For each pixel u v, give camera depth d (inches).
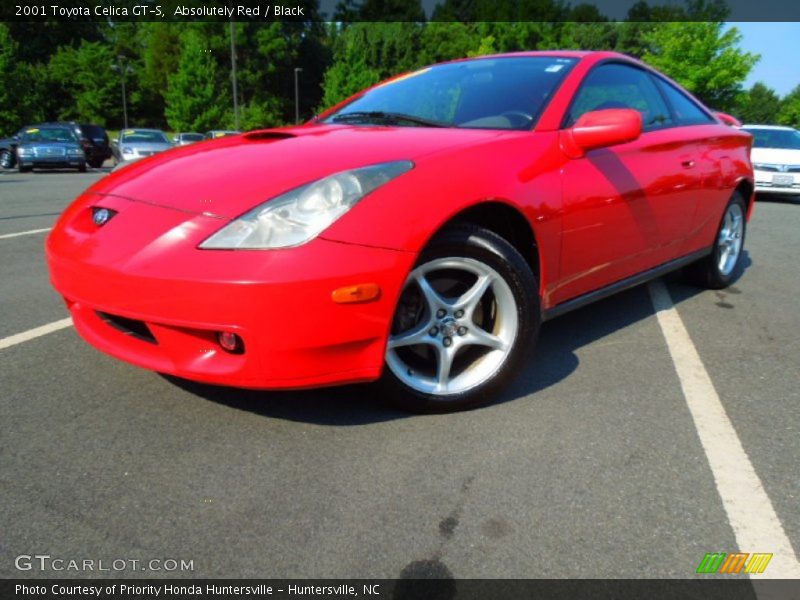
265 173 84.0
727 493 74.0
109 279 79.5
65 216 96.3
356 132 102.0
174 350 79.5
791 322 140.7
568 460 80.4
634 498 72.7
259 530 66.6
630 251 119.4
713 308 150.2
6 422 87.7
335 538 65.5
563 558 63.0
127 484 74.0
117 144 882.8
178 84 1812.3
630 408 95.3
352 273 76.2
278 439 84.1
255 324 74.7
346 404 93.8
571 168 102.3
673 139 130.8
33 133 754.2
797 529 67.9
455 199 84.0
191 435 85.0
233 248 75.3
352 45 2087.8
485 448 82.7
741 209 166.4
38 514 68.4
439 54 2481.5
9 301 147.7
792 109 2148.1
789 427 90.4
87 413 90.7
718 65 986.7
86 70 2112.5
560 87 111.0
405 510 70.0
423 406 89.8
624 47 2190.0
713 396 100.0
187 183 85.9
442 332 89.5
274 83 2353.6
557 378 105.9
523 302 92.1
